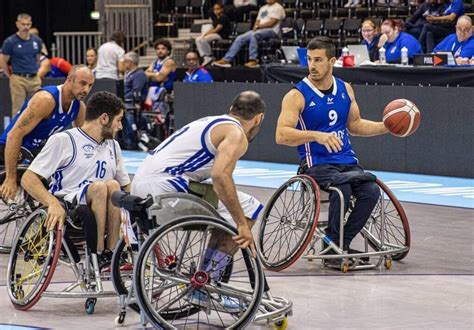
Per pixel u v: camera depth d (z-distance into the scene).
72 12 26.61
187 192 6.41
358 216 8.56
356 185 8.63
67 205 7.25
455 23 18.02
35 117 8.63
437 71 15.05
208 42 22.02
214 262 6.44
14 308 7.24
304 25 20.81
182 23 24.77
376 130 8.91
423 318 6.87
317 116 8.77
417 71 15.21
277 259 8.84
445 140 15.12
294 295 7.62
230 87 17.45
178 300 6.63
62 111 8.84
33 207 9.06
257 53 20.14
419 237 10.22
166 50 19.64
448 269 8.60
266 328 6.65
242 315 6.26
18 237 7.39
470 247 9.65
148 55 24.69
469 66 14.91
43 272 7.01
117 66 20.58
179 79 20.81
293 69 16.61
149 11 24.86
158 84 19.36
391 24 16.92
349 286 7.95
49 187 8.12
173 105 18.56
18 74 18.58
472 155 14.86
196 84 17.97
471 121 14.82
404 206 12.31
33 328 6.63
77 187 7.62
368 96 15.62
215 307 6.47
